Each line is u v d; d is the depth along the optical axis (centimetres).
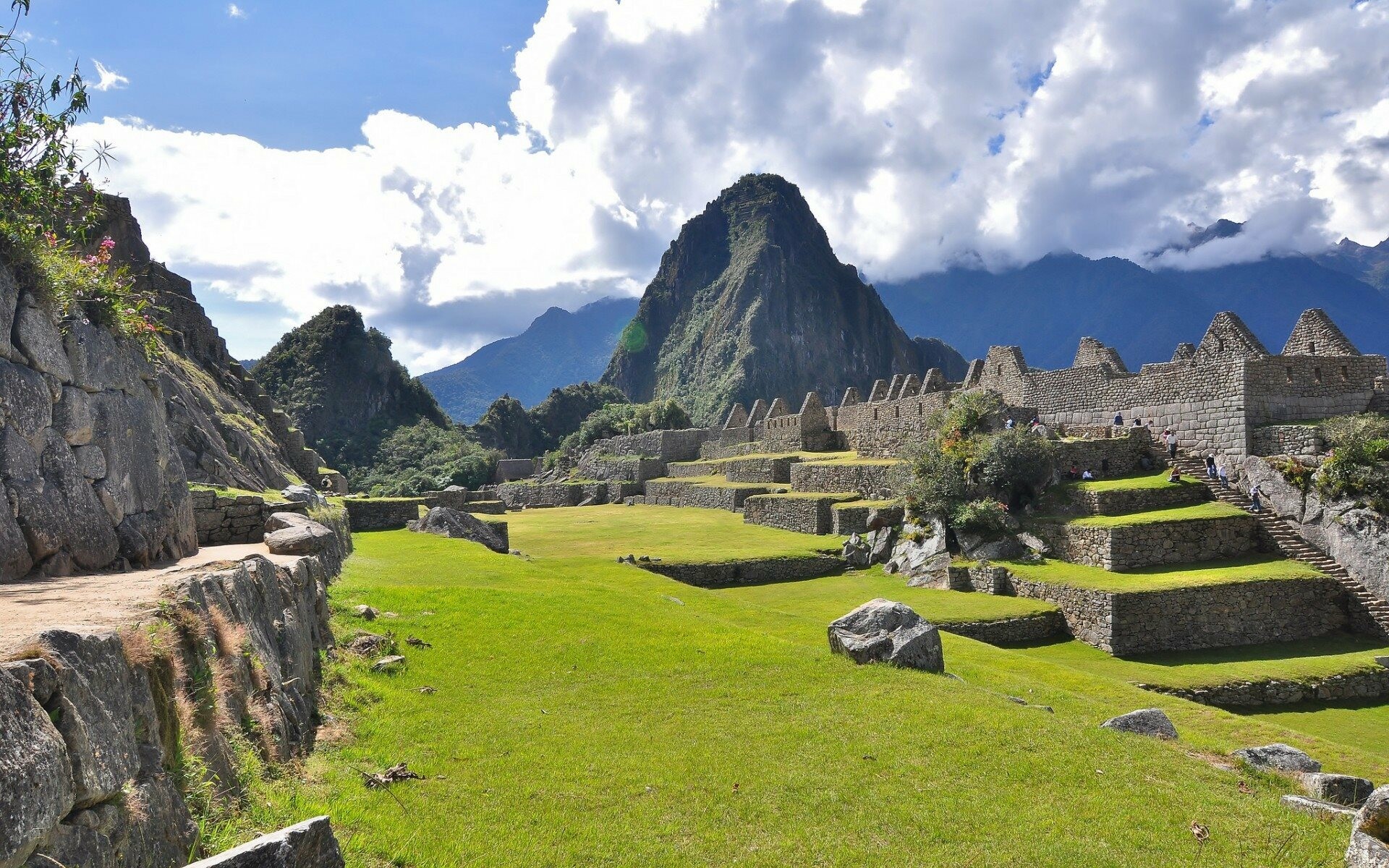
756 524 4638
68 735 403
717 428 8256
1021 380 4178
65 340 909
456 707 1094
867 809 845
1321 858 776
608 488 7725
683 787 880
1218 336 3359
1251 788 980
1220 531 2652
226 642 705
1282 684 1902
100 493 926
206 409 2580
